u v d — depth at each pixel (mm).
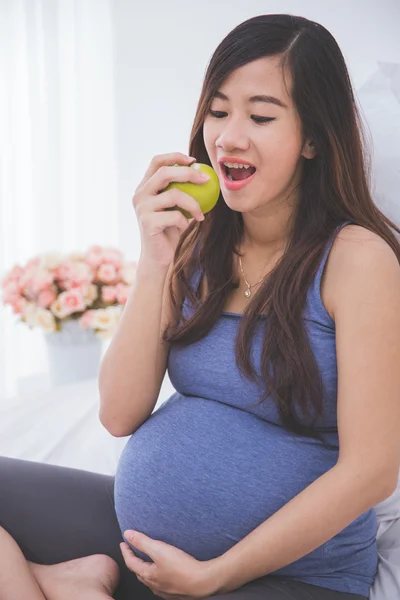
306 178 1202
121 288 2459
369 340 1061
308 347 1113
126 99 2803
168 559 1109
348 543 1153
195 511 1130
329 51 1145
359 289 1083
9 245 3092
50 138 2969
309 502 1043
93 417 1978
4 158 3047
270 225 1241
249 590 1082
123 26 2756
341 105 1157
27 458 1732
